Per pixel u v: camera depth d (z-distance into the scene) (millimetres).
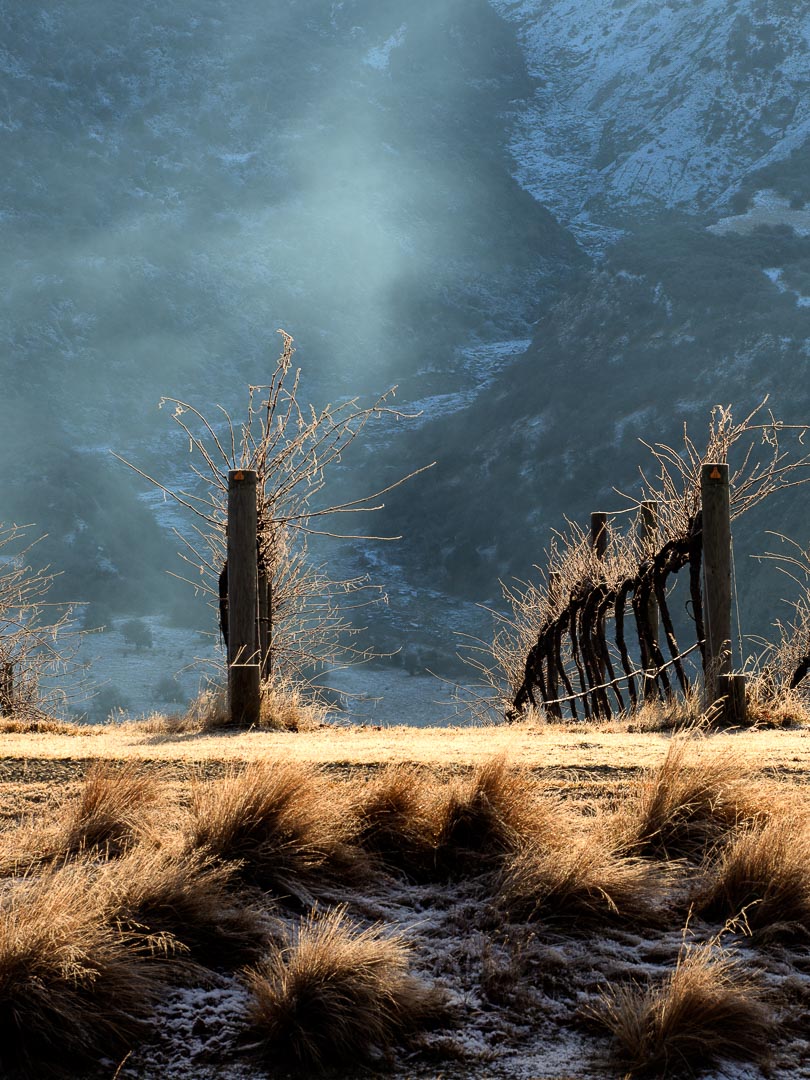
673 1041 10633
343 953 11266
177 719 29750
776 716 27734
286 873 13484
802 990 11672
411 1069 10516
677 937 12781
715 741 22734
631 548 37438
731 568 28297
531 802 15117
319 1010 10773
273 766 15055
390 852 14430
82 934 11211
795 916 13078
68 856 13570
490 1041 10961
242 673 28906
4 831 14508
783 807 15266
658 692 34812
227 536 29672
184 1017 11047
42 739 24547
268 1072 10430
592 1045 10914
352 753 19922
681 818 15133
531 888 13125
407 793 15000
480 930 12727
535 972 11859
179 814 15023
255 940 12164
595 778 17391
